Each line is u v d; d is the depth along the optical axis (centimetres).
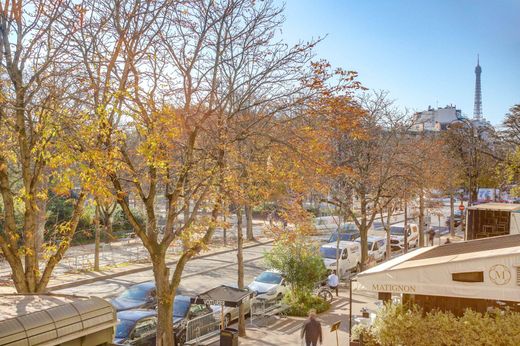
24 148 1166
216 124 1466
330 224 4566
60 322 701
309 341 1483
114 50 1278
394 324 1122
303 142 1411
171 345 1332
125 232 4278
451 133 5331
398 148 2834
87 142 1084
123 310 1708
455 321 1064
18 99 1141
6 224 1176
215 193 1396
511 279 899
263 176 1491
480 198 5447
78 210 1275
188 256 1373
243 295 1652
